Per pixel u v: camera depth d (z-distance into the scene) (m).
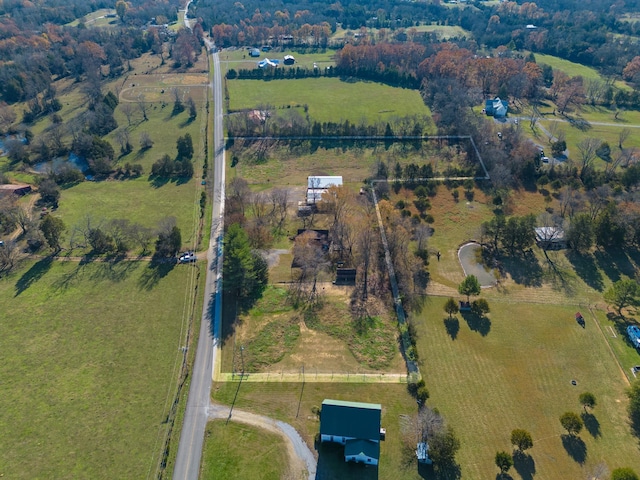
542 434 70.31
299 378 80.06
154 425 73.00
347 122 169.38
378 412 67.94
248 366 82.62
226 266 98.50
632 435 69.94
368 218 115.00
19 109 194.38
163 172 147.00
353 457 66.00
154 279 103.69
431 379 79.19
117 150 162.50
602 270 103.50
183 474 65.94
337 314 93.75
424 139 167.12
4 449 69.81
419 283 101.38
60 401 76.94
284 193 131.50
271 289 100.56
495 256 109.38
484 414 73.38
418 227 112.75
